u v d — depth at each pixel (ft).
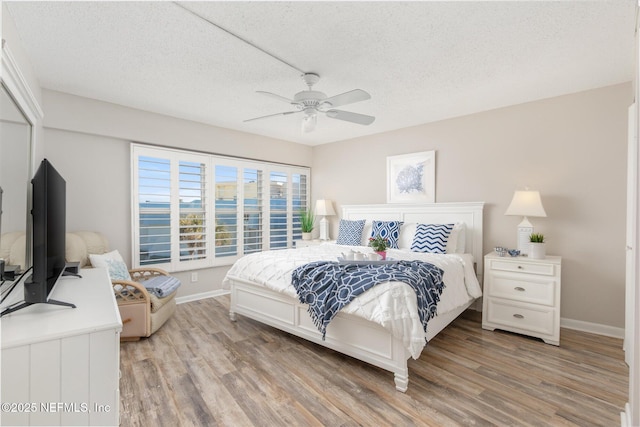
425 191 13.48
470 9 5.84
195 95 10.24
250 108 11.54
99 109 10.69
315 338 8.32
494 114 11.66
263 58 7.74
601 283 9.72
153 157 12.17
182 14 5.98
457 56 7.64
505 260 9.78
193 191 13.35
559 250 10.39
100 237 10.38
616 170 9.45
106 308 4.69
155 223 12.27
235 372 7.41
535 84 9.39
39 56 7.65
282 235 16.99
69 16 6.04
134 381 7.00
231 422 5.66
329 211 16.83
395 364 6.73
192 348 8.71
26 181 6.44
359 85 9.41
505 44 7.10
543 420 5.72
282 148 16.81
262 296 9.86
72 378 3.80
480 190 12.03
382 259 9.21
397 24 6.30
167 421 5.68
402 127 14.20
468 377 7.19
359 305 6.89
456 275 9.61
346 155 16.75
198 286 13.66
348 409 6.04
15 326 3.91
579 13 5.96
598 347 8.75
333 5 5.69
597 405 6.15
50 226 5.20
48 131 9.91
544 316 9.09
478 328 10.27
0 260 4.72
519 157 11.14
